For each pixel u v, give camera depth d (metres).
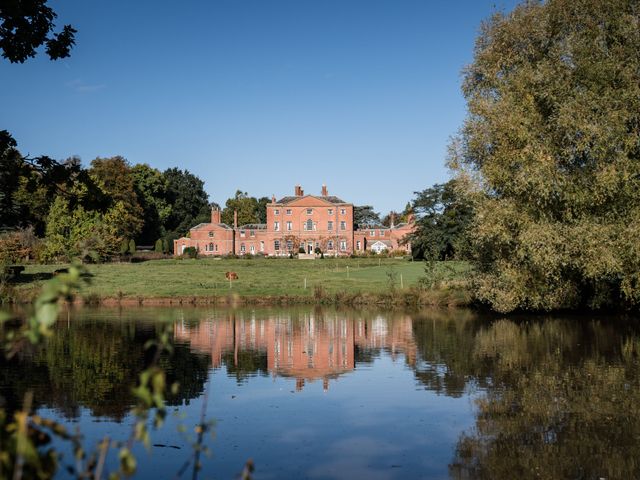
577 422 11.64
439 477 9.09
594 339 21.70
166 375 16.61
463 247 31.39
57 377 15.95
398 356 19.56
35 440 4.22
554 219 25.81
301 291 43.31
